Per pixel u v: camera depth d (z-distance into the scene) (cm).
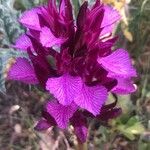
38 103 19
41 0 18
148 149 18
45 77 12
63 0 11
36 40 11
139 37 21
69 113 11
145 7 21
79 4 17
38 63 11
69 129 15
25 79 12
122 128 18
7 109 19
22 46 12
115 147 18
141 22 21
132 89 12
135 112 19
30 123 18
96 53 11
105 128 18
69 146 17
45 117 12
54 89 11
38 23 12
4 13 17
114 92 12
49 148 18
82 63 11
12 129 19
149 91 20
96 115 12
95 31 11
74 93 11
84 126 12
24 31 17
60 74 11
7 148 18
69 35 11
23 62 12
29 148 18
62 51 11
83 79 11
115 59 11
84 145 13
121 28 20
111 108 12
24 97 19
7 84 19
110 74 11
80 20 11
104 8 11
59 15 11
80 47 11
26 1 18
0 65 16
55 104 11
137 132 18
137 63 21
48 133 17
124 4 19
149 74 20
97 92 11
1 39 19
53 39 11
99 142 18
